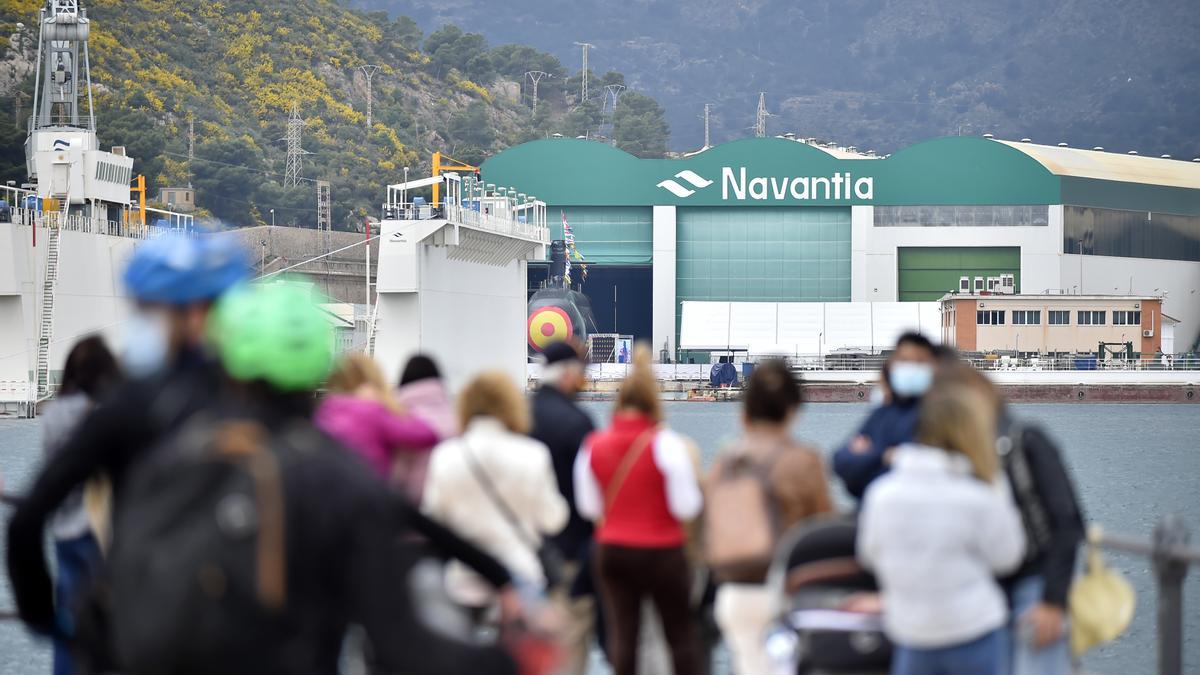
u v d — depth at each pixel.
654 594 45.97
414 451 45.59
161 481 20.44
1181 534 36.44
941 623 31.52
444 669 20.31
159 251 23.14
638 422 46.25
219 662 19.84
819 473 41.34
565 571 51.31
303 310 22.08
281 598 19.84
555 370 52.50
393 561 20.42
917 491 31.70
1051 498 35.12
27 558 23.36
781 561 37.06
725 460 42.09
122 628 20.22
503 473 44.12
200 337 23.48
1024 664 35.88
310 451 20.61
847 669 35.56
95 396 44.06
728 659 95.81
